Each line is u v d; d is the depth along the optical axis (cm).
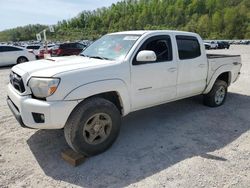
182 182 311
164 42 457
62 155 365
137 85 411
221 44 3809
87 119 348
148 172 333
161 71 441
